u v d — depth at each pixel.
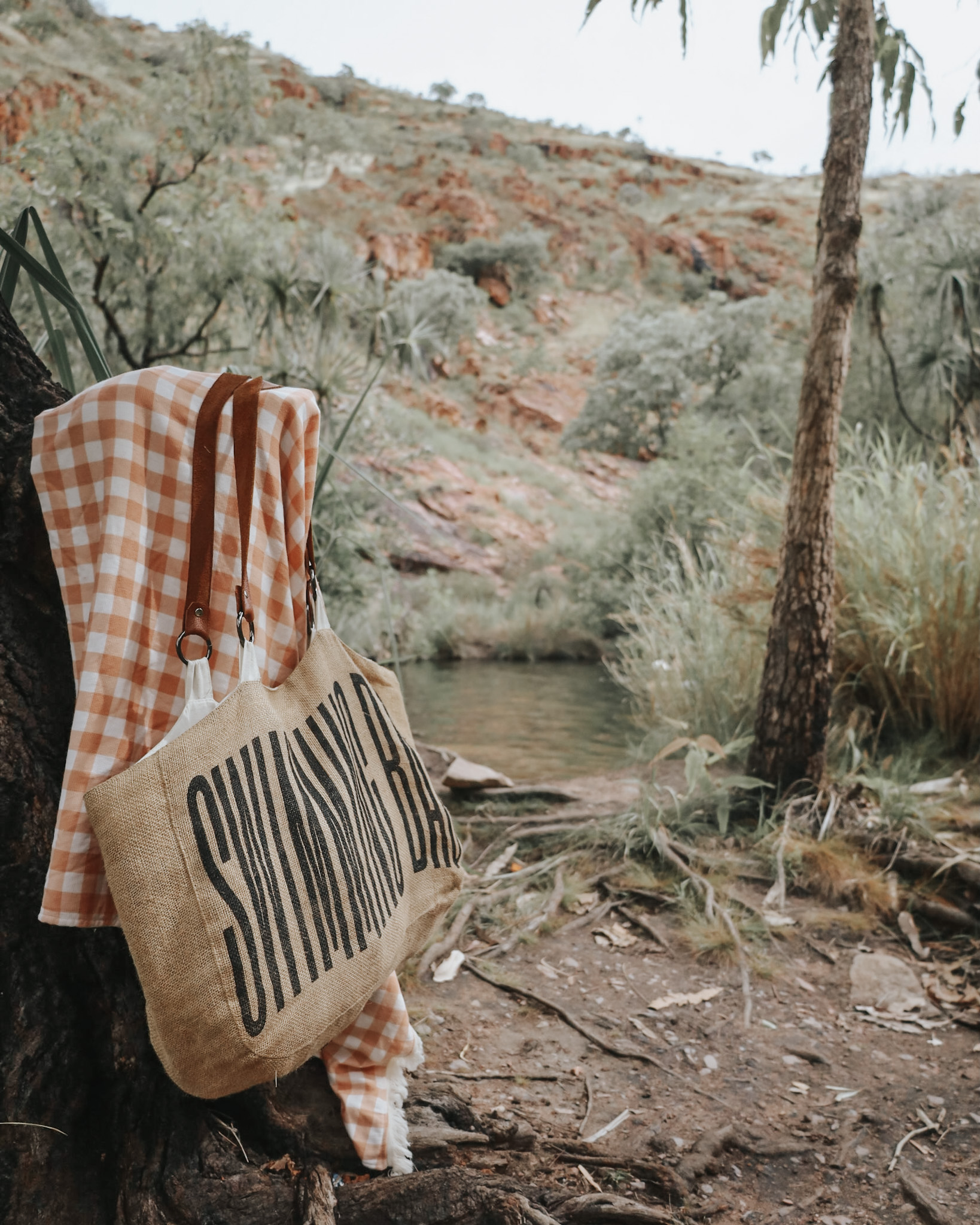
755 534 5.88
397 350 7.76
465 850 3.98
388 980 1.57
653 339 27.64
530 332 38.78
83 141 7.29
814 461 3.95
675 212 54.78
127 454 1.23
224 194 8.20
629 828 3.94
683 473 13.62
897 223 15.24
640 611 7.61
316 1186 1.42
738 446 15.07
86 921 1.18
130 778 1.09
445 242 41.53
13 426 1.41
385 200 41.75
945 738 4.74
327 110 53.22
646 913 3.38
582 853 3.85
